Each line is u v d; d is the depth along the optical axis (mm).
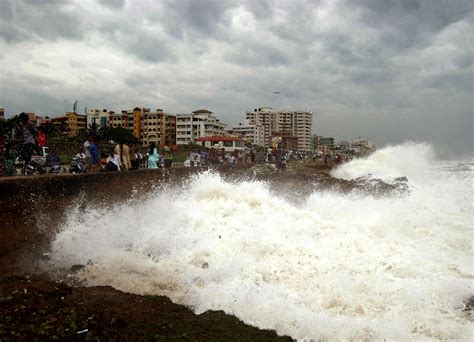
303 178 18328
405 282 7750
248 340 5430
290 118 153750
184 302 6523
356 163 27297
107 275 7512
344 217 12336
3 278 6723
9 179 9117
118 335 5312
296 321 5938
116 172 12312
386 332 5832
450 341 5844
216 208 11273
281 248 8883
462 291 7387
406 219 12406
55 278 7258
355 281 7594
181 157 34094
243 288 7039
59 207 9844
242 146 54188
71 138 43531
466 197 17922
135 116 103000
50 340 5043
